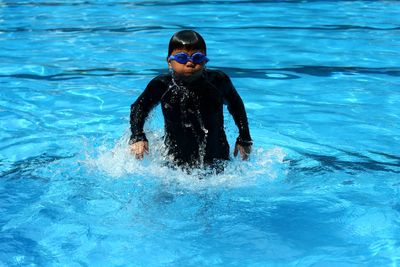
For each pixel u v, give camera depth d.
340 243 3.56
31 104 6.45
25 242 3.58
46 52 8.84
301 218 3.89
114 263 3.34
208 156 4.53
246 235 3.67
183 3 13.16
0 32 10.26
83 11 12.34
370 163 4.85
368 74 7.61
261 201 4.14
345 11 12.07
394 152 5.09
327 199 4.18
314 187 4.38
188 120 4.44
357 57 8.47
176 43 4.16
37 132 5.60
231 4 12.95
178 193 4.25
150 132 4.89
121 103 6.48
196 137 4.48
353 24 10.76
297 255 3.43
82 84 7.20
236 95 4.54
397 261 3.34
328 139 5.40
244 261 3.37
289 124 5.80
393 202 4.11
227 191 4.30
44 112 6.19
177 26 10.65
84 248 3.51
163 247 3.52
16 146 5.24
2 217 3.91
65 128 5.71
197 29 10.38
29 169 4.73
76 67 8.00
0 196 4.23
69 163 4.84
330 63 8.16
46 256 3.42
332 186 4.40
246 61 8.27
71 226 3.79
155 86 4.46
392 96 6.68
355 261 3.35
